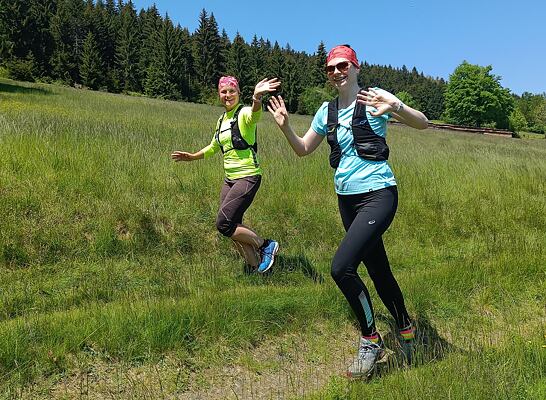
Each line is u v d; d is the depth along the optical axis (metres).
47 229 5.25
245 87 84.62
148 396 2.93
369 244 3.10
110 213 5.71
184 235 5.77
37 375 2.95
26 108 19.38
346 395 2.96
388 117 3.22
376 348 3.18
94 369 3.10
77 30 87.12
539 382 3.01
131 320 3.46
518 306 4.51
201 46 92.38
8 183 5.79
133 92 84.06
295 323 3.83
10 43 56.19
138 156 7.58
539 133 101.44
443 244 6.58
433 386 2.84
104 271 4.89
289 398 2.99
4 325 3.33
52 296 4.34
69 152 6.98
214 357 3.35
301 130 18.39
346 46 3.23
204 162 8.01
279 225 6.43
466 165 10.44
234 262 5.34
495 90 81.19
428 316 4.20
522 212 7.68
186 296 4.36
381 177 3.17
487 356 3.28
